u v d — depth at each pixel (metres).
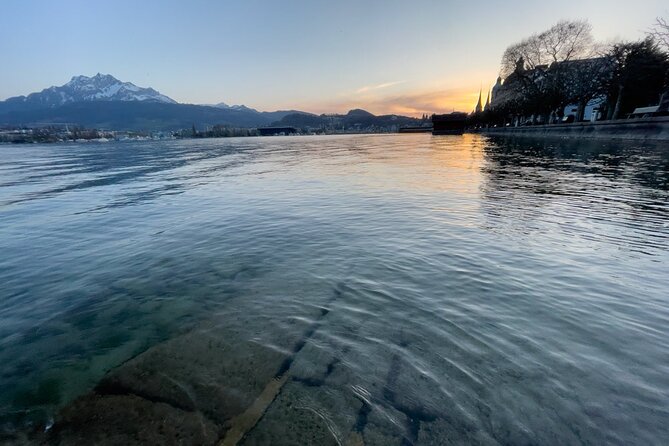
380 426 2.47
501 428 2.44
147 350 3.52
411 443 2.33
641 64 35.81
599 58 44.12
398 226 7.86
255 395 2.80
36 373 3.23
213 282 5.12
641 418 2.52
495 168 19.19
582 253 6.02
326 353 3.35
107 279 5.37
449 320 3.91
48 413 2.71
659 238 6.82
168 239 7.34
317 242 6.85
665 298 4.39
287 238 7.16
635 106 45.88
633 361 3.17
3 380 3.14
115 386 2.99
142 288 5.01
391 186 13.87
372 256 5.99
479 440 2.36
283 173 20.19
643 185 12.72
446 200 10.74
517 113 66.38
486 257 5.86
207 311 4.29
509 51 57.72
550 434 2.39
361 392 2.81
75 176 20.44
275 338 3.64
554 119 62.09
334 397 2.76
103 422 2.59
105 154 44.50
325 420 2.53
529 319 3.91
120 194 13.68
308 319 4.01
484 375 2.99
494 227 7.67
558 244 6.50
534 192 11.88
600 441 2.33
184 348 3.53
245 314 4.17
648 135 29.69
